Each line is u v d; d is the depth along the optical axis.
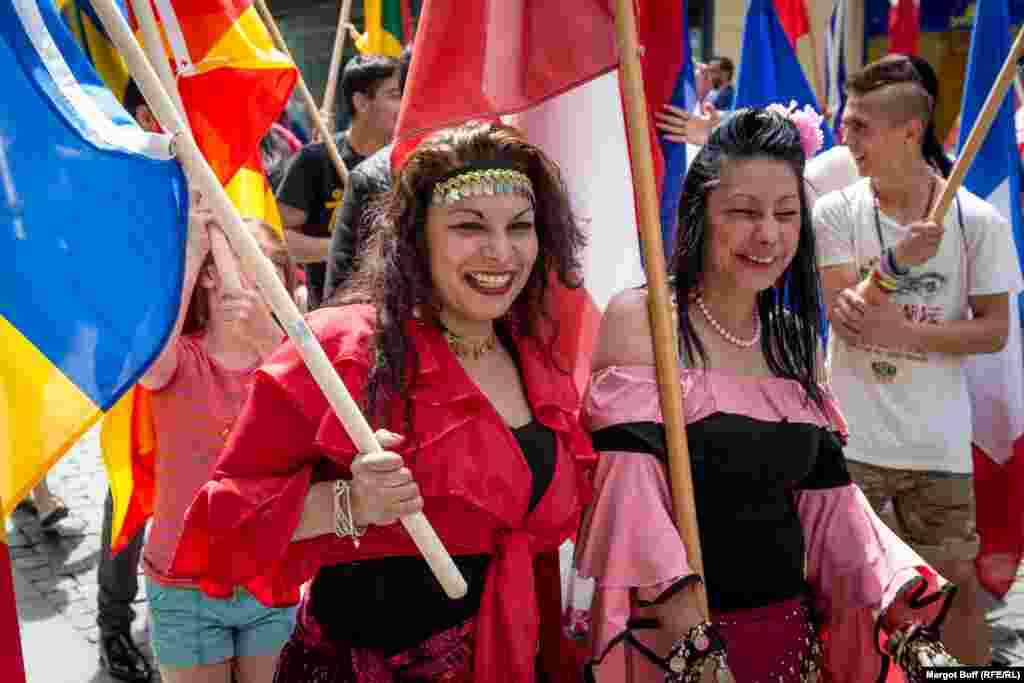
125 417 3.12
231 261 2.91
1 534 1.84
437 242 2.08
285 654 2.22
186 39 3.10
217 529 1.97
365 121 4.97
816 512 2.50
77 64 2.00
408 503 1.90
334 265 3.87
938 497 3.69
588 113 2.77
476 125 2.17
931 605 2.40
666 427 2.20
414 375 2.04
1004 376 4.04
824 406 2.48
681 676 2.12
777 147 2.27
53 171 1.89
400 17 6.32
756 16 5.02
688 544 2.18
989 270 3.61
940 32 8.17
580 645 2.43
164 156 1.85
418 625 2.08
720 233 2.29
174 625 2.93
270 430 2.00
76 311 1.90
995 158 4.12
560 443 2.19
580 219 2.48
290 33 12.38
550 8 2.43
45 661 4.32
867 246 3.68
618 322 2.37
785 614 2.35
